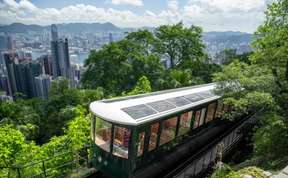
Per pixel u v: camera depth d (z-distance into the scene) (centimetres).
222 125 1412
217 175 757
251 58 1245
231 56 3997
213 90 1220
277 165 702
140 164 854
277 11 1185
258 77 1065
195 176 978
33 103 3092
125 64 2692
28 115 2514
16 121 2425
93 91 2458
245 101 983
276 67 1162
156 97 1062
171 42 3416
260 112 1248
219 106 1299
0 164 870
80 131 1087
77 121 1153
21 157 927
